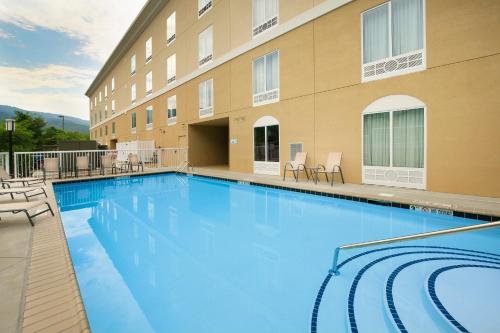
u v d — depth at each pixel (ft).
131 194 31.68
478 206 17.87
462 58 21.77
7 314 7.06
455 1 22.02
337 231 17.79
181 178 44.88
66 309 7.31
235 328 8.33
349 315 8.84
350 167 29.37
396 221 19.85
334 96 30.63
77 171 40.47
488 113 20.70
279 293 10.31
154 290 10.58
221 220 20.81
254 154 42.16
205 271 12.24
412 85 24.54
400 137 25.55
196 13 55.06
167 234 17.58
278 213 22.63
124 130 100.73
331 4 30.40
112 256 13.99
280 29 36.47
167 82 67.67
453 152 22.38
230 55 45.70
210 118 51.65
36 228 14.79
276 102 37.81
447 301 9.01
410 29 24.80
